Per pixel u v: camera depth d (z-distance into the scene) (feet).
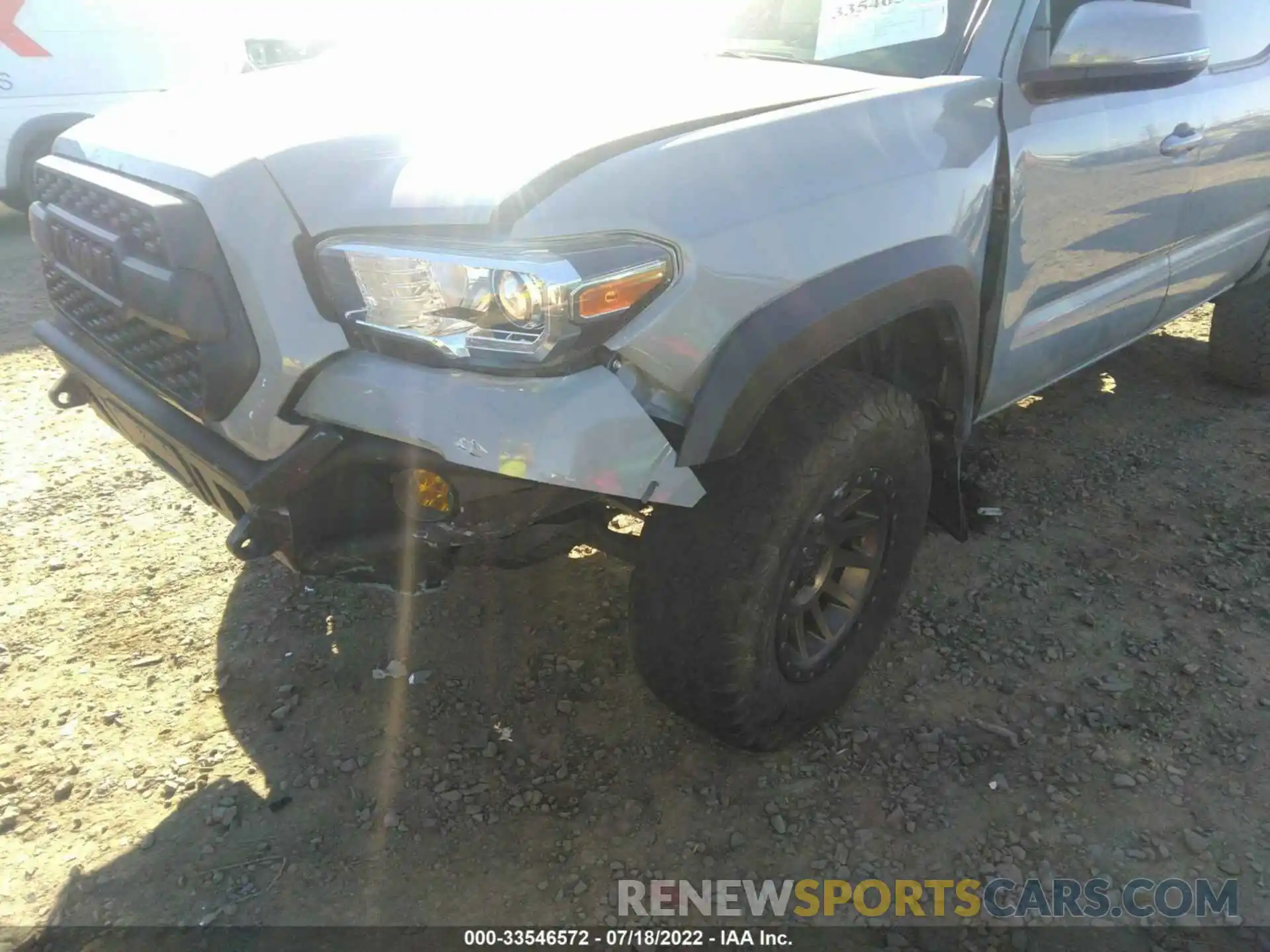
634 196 5.62
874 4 8.50
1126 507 11.11
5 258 22.86
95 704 8.08
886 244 6.56
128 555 10.23
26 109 23.66
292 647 8.82
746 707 6.81
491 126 6.20
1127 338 10.94
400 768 7.50
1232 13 10.89
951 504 8.52
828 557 7.20
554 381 5.47
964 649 8.80
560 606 9.42
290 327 5.73
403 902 6.42
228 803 7.13
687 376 5.77
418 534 5.94
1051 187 8.27
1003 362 8.72
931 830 6.98
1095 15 7.85
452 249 5.45
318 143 5.93
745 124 6.28
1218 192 10.82
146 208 5.87
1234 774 7.42
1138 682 8.38
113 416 7.79
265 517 5.94
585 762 7.58
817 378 6.75
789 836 6.93
